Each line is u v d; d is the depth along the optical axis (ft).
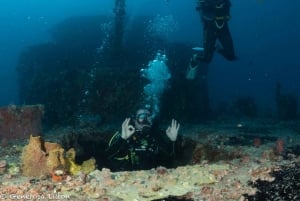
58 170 12.28
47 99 32.12
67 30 57.16
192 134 22.44
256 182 11.44
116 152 18.93
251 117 35.70
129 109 29.76
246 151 17.25
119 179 11.96
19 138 20.21
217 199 10.21
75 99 30.55
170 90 31.45
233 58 24.80
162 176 12.44
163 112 31.01
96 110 29.78
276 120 32.35
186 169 13.29
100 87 29.99
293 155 15.55
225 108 42.52
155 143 19.25
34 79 37.47
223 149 18.03
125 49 41.04
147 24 53.78
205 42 23.91
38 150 12.78
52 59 44.29
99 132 23.70
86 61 41.19
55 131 24.76
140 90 30.19
